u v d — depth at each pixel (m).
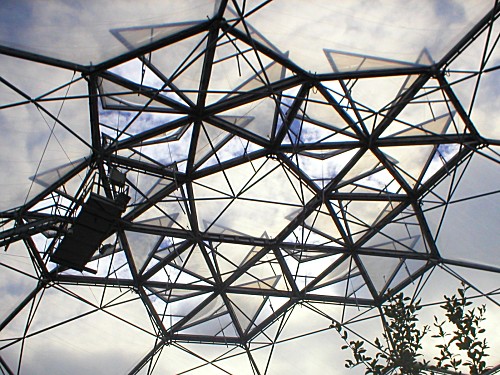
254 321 26.61
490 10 15.72
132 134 19.14
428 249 24.31
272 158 20.56
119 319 24.73
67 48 15.38
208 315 26.17
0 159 18.25
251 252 24.78
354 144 20.17
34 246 21.52
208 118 18.67
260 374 27.06
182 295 25.53
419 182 22.14
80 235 19.11
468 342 10.05
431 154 20.94
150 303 24.92
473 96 17.75
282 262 24.83
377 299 26.06
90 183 19.83
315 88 18.02
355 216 23.61
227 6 15.10
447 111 19.08
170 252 24.00
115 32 15.12
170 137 19.72
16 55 15.16
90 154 19.19
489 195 21.41
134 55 16.08
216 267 24.62
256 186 21.89
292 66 17.20
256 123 19.48
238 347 26.80
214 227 23.50
